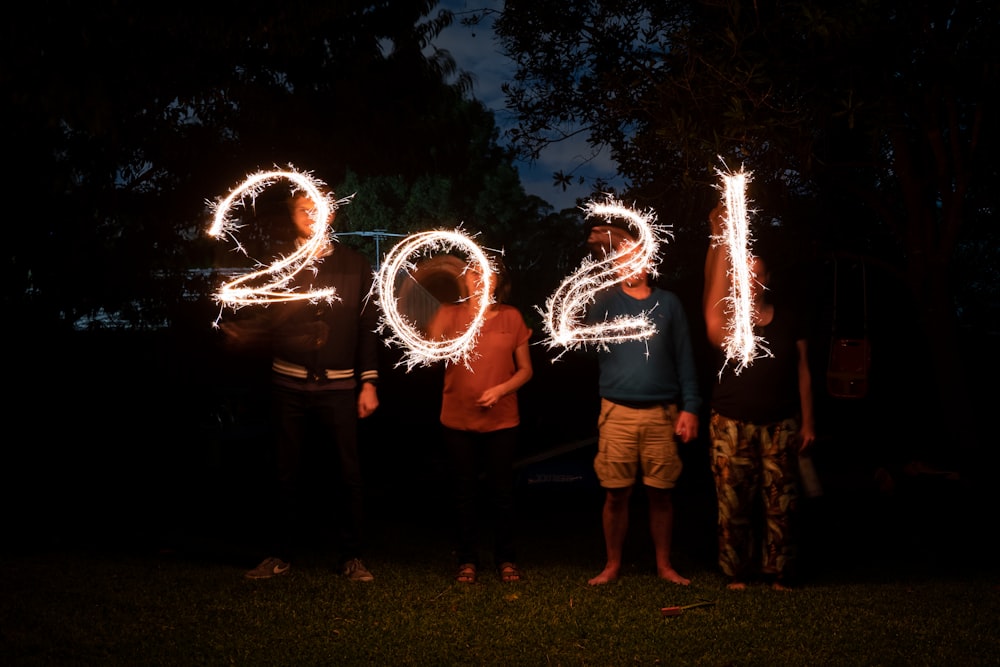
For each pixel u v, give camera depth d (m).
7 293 10.76
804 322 5.61
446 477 9.20
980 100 7.20
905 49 6.98
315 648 4.50
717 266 5.69
